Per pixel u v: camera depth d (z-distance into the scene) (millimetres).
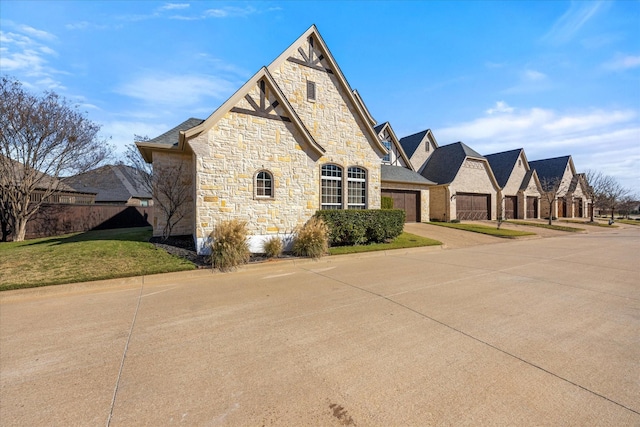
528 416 2475
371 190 15031
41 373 3246
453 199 23938
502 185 27984
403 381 3014
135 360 3518
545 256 11023
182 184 13289
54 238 14266
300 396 2787
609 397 2730
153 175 12859
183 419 2492
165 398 2785
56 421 2488
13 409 2639
